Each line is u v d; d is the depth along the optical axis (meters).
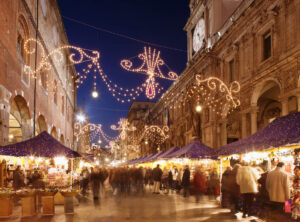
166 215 10.01
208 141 28.02
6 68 14.21
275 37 17.92
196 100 31.25
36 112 20.39
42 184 11.09
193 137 31.03
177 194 18.41
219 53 27.03
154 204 13.05
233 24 23.23
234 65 23.78
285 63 16.70
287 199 8.59
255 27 20.44
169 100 44.84
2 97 13.60
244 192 9.47
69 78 42.31
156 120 54.38
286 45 16.86
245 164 10.19
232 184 10.62
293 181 9.09
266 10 18.95
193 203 13.40
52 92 26.73
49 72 25.16
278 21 17.78
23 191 10.03
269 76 18.50
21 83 16.73
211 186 15.81
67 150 13.89
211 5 29.98
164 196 16.89
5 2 13.96
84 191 18.33
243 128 21.88
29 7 18.44
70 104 43.91
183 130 37.34
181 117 38.03
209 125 27.72
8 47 14.51
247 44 21.67
